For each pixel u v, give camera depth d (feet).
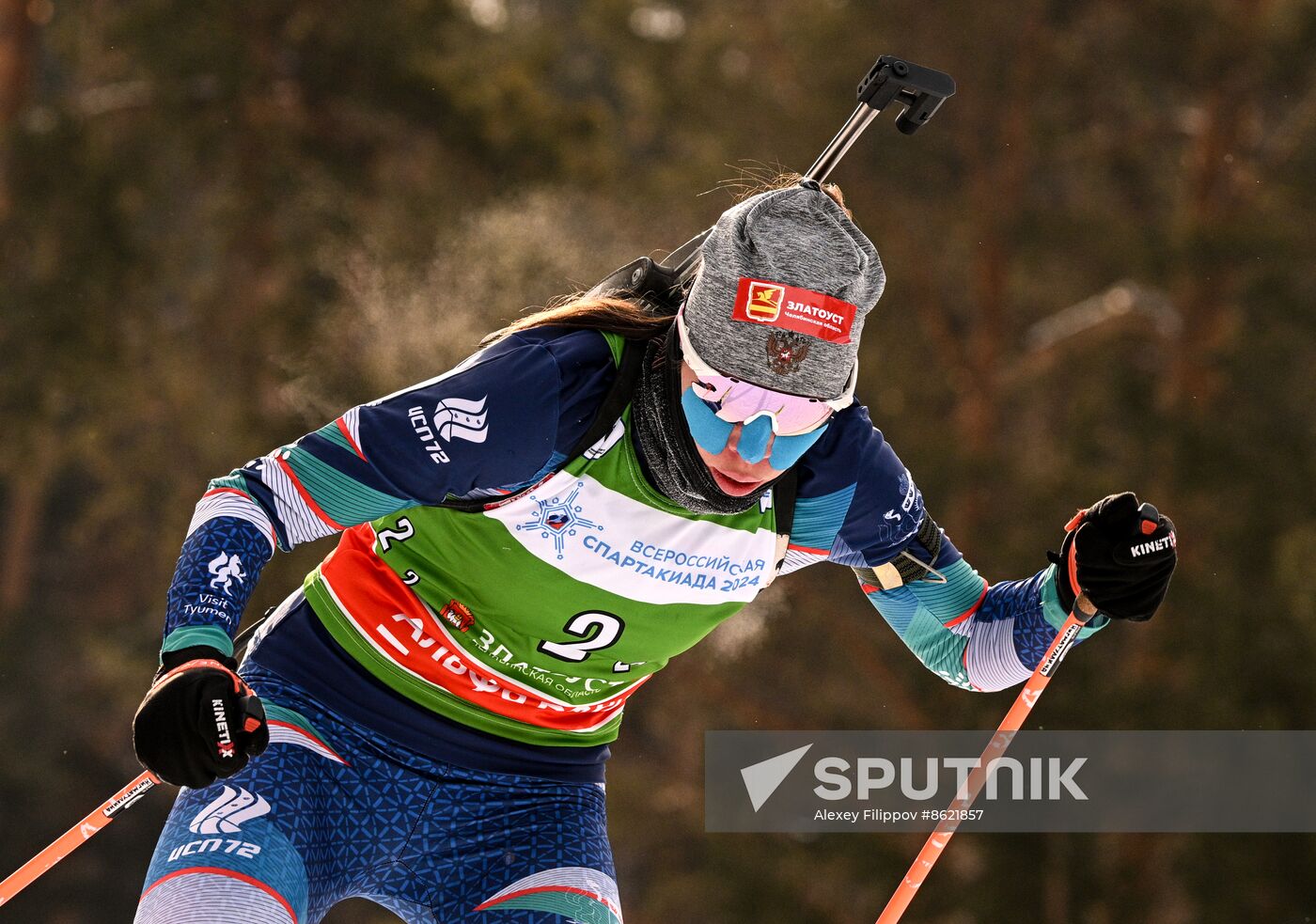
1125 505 29.43
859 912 147.13
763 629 159.12
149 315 184.24
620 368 26.58
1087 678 138.62
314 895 27.04
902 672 151.43
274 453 26.35
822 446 28.53
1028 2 162.71
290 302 170.91
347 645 28.73
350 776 28.27
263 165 180.24
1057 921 135.44
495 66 198.49
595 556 27.17
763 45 178.19
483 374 26.18
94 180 176.45
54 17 191.21
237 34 180.96
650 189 178.70
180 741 23.11
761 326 24.91
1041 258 168.45
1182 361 158.30
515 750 29.19
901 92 28.50
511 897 27.96
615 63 201.57
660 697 170.30
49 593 229.66
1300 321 150.82
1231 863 132.67
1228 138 160.76
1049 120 164.45
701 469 26.21
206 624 24.41
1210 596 139.54
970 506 150.20
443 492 26.11
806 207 25.77
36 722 219.82
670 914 159.63
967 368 167.32
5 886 28.14
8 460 179.83
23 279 177.06
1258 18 157.38
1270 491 142.92
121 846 221.46
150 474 188.03
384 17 187.52
